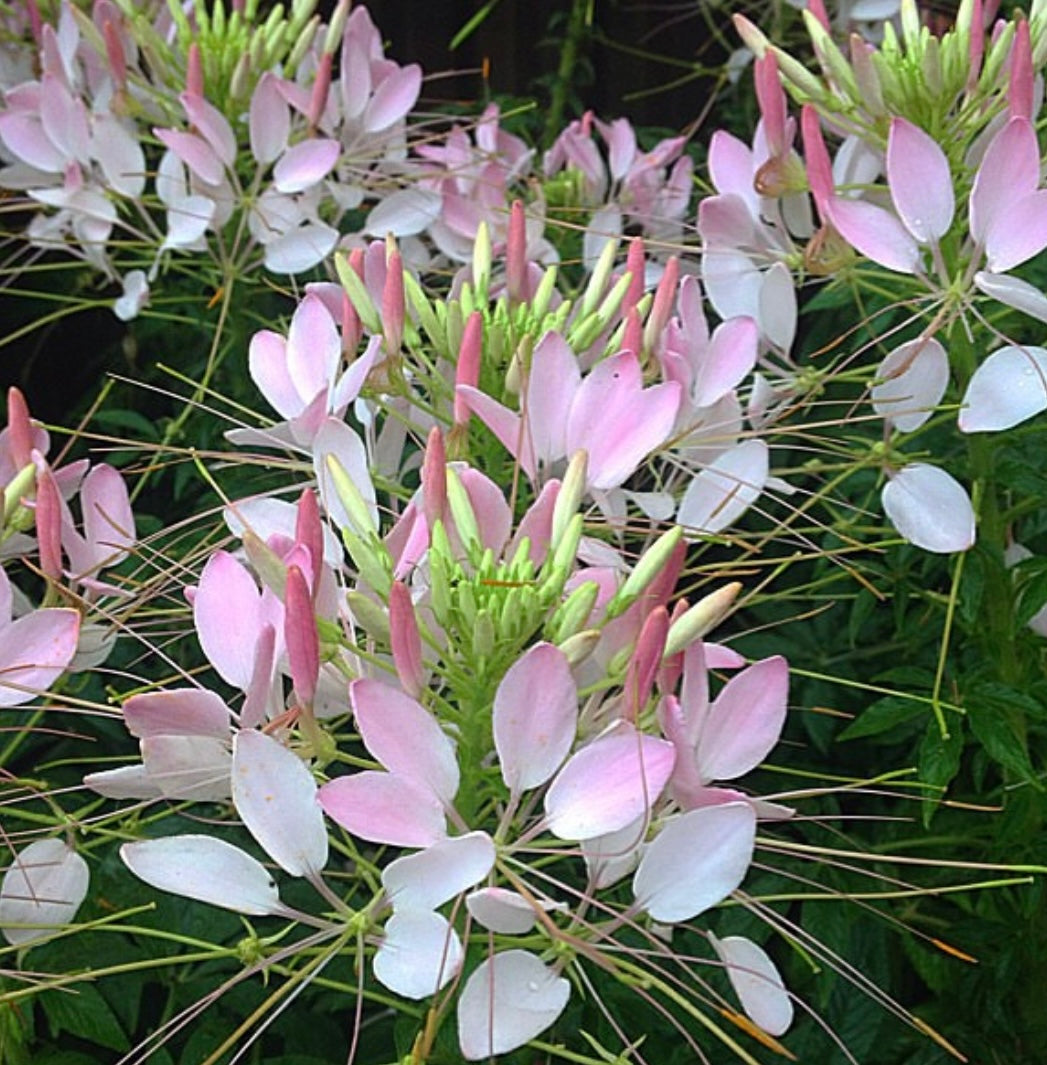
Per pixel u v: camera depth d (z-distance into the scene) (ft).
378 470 1.16
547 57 2.94
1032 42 1.29
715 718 0.91
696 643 0.91
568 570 0.92
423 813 0.84
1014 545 1.47
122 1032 1.20
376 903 0.87
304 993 1.38
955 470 1.36
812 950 1.38
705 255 1.36
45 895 1.02
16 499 1.09
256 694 0.90
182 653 1.57
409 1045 1.06
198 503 1.76
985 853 1.45
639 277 1.17
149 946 1.28
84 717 1.53
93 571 1.09
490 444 1.14
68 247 1.71
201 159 1.55
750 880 1.48
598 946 0.90
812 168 1.22
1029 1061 1.49
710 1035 1.35
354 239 1.63
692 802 0.89
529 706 0.84
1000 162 1.11
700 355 1.19
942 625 1.55
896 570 1.50
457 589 0.92
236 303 1.71
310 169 1.57
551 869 1.34
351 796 0.83
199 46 1.57
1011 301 1.12
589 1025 1.26
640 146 2.48
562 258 1.95
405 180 1.67
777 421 1.37
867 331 1.59
